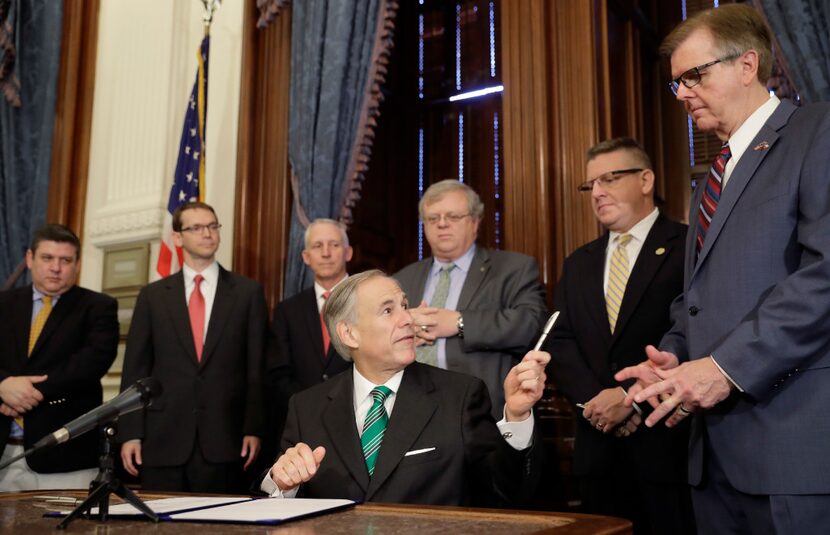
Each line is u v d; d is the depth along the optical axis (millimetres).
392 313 1964
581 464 2520
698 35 1870
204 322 3359
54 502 1676
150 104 4887
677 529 2324
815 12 2898
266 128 4414
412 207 5141
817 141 1671
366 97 4016
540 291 2959
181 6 4965
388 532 1147
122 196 4848
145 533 1158
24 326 3414
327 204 3936
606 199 2719
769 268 1702
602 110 3615
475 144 5020
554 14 3715
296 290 3965
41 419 3242
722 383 1597
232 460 3143
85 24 5230
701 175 4211
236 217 4355
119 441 3145
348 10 4043
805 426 1584
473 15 5164
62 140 5074
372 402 1956
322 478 1815
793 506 1566
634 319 2516
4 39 5098
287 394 3236
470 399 1890
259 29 4547
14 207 5004
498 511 1372
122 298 4676
